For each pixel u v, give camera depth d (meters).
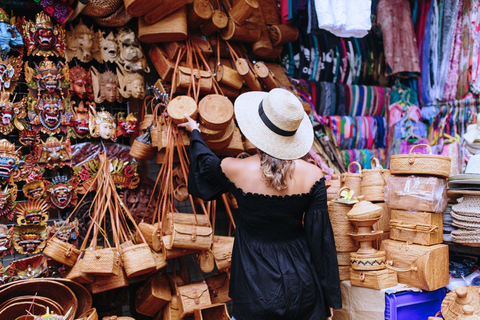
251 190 1.61
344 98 3.51
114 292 2.56
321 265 1.63
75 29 2.42
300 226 1.72
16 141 2.41
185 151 2.34
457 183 2.28
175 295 2.34
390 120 3.73
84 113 2.46
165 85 2.50
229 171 1.63
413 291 2.07
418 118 3.71
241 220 1.73
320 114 3.43
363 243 2.15
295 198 1.61
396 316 2.02
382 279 2.05
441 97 3.70
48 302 1.93
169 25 2.36
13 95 2.43
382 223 2.36
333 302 1.62
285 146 1.58
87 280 2.06
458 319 1.84
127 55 2.50
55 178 2.34
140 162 2.69
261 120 1.61
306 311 1.59
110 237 2.64
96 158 2.48
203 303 2.22
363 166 3.52
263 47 2.84
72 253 2.03
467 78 3.61
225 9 2.77
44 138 2.65
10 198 2.18
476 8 3.55
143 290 2.38
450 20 3.66
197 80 2.45
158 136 2.35
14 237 2.20
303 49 3.35
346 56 3.54
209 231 2.19
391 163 2.27
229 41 2.79
